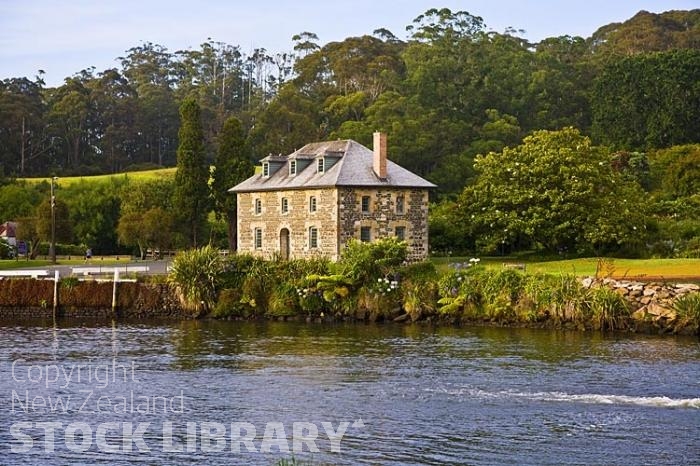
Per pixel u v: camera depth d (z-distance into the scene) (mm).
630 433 35688
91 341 57812
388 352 52406
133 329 63281
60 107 180500
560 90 165375
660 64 144375
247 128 186875
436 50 171875
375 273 66062
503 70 167375
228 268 70062
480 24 192625
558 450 33938
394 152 127500
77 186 136125
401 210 77750
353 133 130875
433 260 80312
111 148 183000
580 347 53219
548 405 39719
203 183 106125
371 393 42250
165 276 71438
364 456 33719
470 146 138250
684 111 139750
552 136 88250
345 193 75438
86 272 75250
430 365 48344
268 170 84250
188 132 105688
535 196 82875
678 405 39469
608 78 149875
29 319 69312
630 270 68750
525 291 61875
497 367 47562
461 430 36375
